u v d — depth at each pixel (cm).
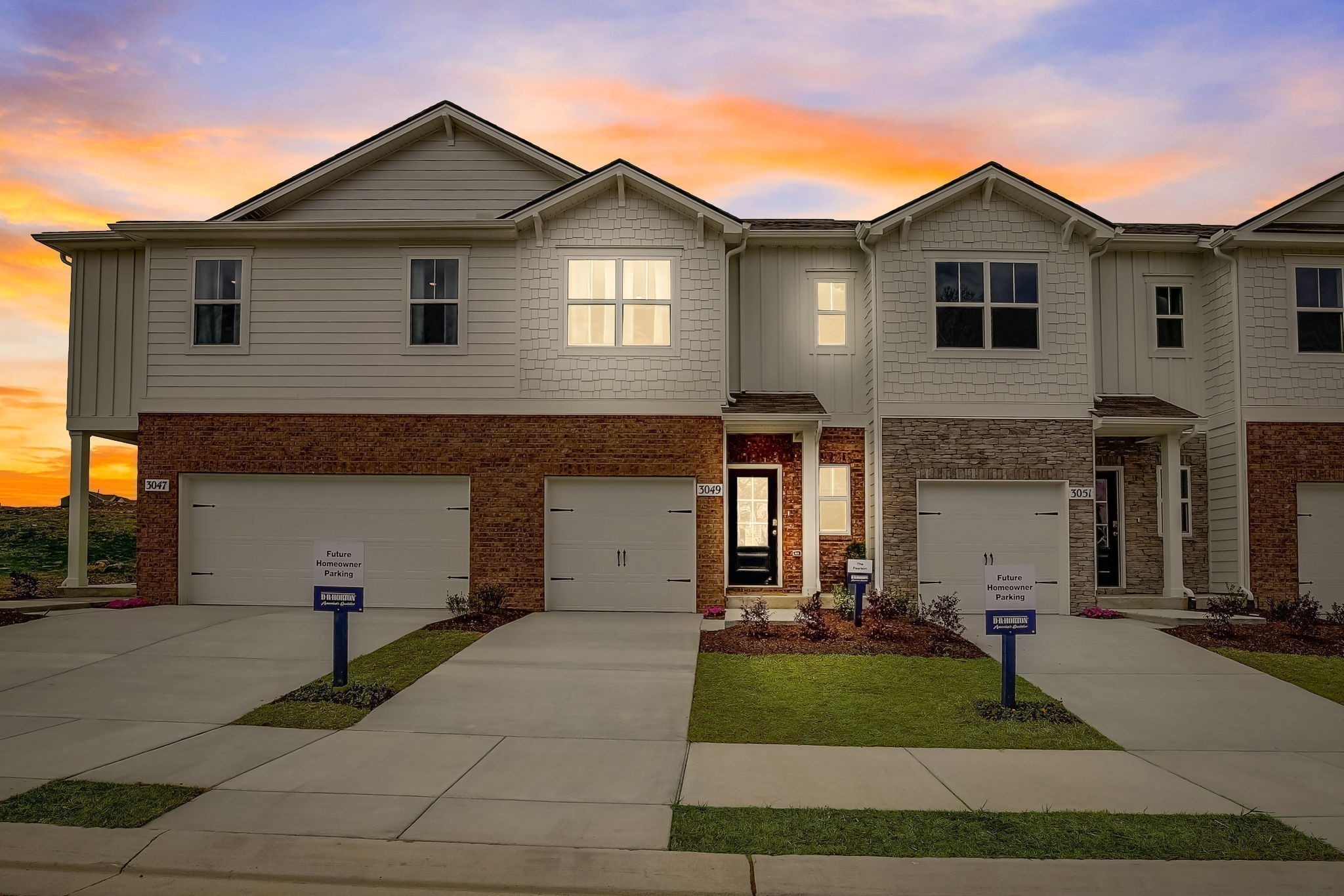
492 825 623
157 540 1550
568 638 1273
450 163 1769
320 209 1761
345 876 546
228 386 1560
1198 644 1256
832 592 1584
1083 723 910
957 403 1550
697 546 1520
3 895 525
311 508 1555
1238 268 1605
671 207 1557
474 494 1535
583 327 1552
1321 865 568
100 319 1641
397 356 1557
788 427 1602
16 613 1405
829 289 1678
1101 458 1678
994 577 955
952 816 645
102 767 740
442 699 972
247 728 862
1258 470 1577
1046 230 1572
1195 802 685
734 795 693
